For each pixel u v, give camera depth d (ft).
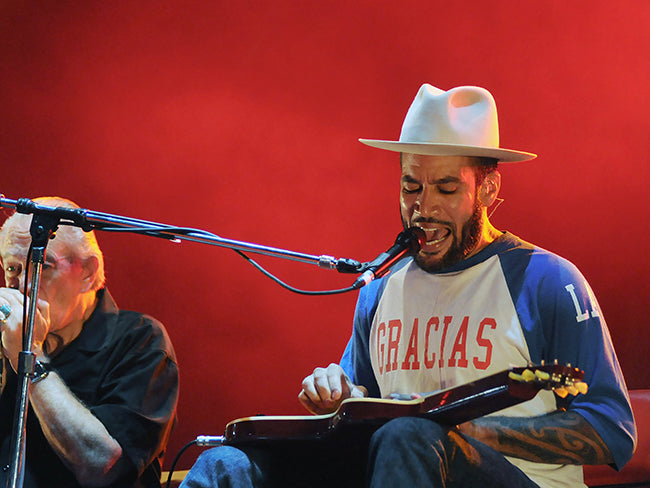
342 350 38.83
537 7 38.70
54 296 23.44
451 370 20.65
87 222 19.75
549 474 19.48
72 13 38.96
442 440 16.87
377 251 39.40
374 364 22.50
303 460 19.43
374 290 23.09
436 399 17.31
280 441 18.80
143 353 23.93
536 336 20.13
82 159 38.78
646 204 37.99
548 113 38.52
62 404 22.24
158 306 38.50
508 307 20.51
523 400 16.40
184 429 37.99
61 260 23.50
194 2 39.58
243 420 19.04
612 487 24.34
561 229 38.27
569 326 19.94
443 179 20.84
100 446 22.24
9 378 23.29
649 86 38.06
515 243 21.36
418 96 21.74
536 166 38.45
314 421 18.58
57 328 23.53
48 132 38.63
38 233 19.67
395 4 39.52
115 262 38.37
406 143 20.56
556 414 19.04
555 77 38.58
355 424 17.67
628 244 38.01
